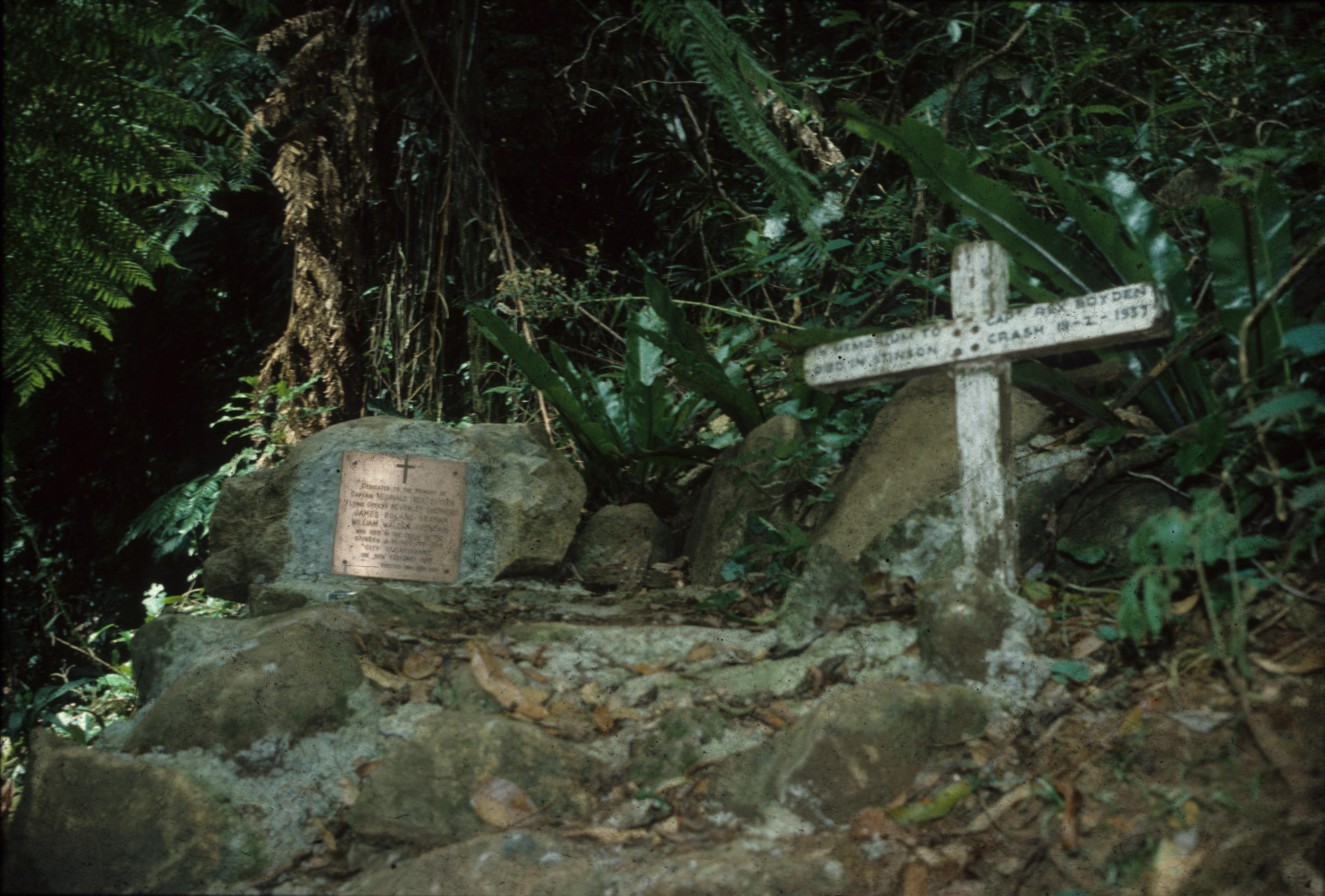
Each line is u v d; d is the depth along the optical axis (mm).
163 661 2773
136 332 5758
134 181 2531
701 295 5367
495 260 4914
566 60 5273
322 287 4438
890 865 1822
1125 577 2500
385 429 3604
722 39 3256
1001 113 3840
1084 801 1847
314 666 2459
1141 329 2375
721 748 2227
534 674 2580
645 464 4129
